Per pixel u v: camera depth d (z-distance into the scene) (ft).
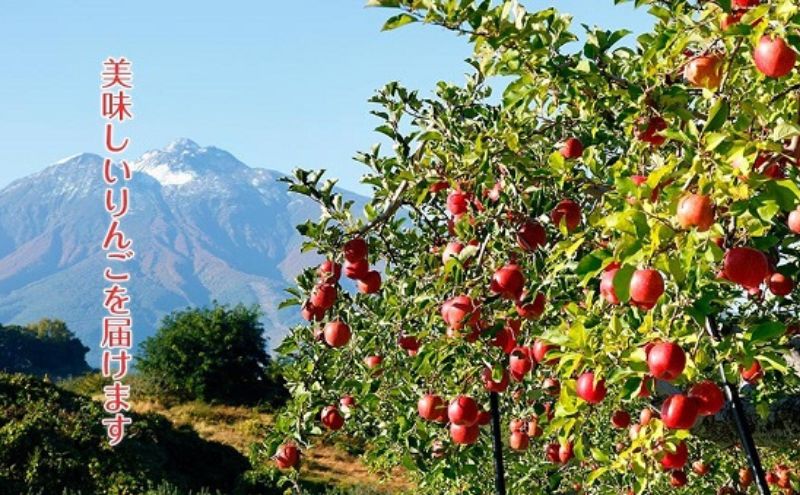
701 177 9.61
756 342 11.81
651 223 10.00
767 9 10.65
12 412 63.31
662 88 14.16
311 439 19.43
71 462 59.88
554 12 14.11
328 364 18.79
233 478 75.51
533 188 15.60
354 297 18.69
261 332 153.79
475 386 18.57
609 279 11.91
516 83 15.33
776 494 26.48
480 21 13.58
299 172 16.02
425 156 16.34
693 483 23.59
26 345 398.01
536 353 15.64
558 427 14.10
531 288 14.80
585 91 15.62
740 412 15.02
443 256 16.21
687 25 12.98
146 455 66.80
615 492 21.21
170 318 152.87
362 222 16.43
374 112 16.81
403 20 13.48
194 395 143.33
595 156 16.33
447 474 18.63
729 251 10.52
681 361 10.93
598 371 12.01
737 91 12.54
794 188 9.50
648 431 14.29
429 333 17.10
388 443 20.68
